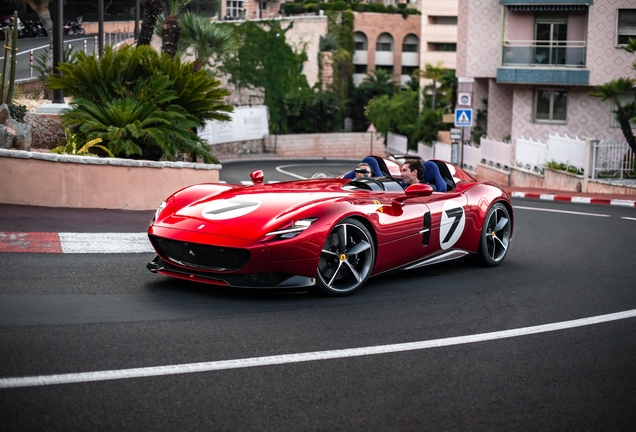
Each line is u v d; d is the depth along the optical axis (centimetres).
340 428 344
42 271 632
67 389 370
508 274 773
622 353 489
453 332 521
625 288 713
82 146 1147
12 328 461
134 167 1042
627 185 2022
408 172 758
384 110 5094
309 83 5378
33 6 2259
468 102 2644
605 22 2748
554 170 2344
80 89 1191
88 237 798
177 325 494
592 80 2773
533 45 2856
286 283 584
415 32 6619
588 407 387
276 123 5197
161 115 1181
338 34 5784
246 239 564
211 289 611
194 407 358
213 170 1173
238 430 336
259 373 411
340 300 605
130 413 347
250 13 6519
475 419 364
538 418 369
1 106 1144
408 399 386
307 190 662
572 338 521
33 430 323
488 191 816
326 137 5322
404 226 677
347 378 412
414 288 676
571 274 784
